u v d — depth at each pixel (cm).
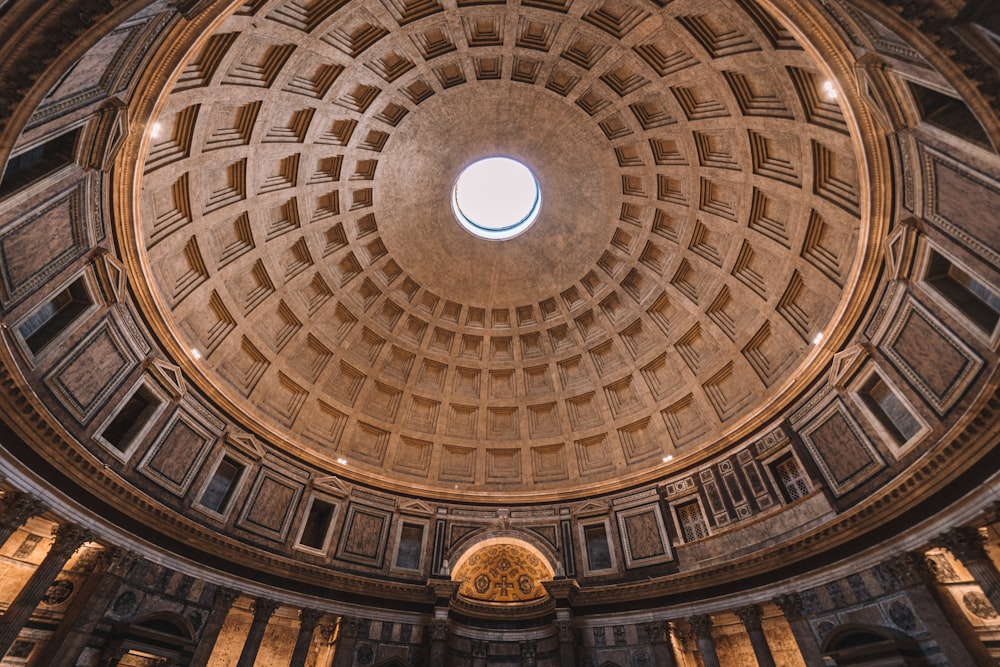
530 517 2308
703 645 1705
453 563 2156
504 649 2000
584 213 2447
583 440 2530
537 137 2269
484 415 2666
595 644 1875
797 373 1798
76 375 1355
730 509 1909
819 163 1614
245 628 1859
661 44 1708
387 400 2589
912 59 855
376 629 1891
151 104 1173
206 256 1902
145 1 626
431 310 2684
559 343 2700
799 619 1522
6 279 1088
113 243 1434
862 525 1427
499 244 2575
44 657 1219
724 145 1884
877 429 1477
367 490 2259
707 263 2186
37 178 1066
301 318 2320
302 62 1705
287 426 2233
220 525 1759
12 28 560
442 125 2206
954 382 1235
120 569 1397
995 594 1105
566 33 1802
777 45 1412
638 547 2064
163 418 1673
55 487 1241
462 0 1708
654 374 2452
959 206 1112
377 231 2434
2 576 1353
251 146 1809
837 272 1720
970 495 1155
